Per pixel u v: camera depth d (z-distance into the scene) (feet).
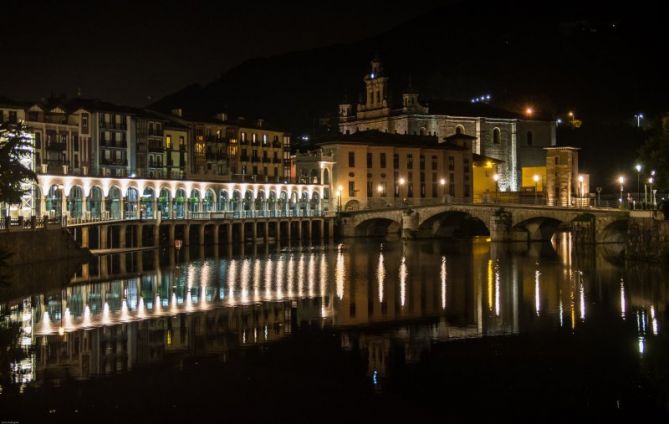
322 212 567.59
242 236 488.85
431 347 163.32
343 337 173.37
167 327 184.44
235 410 122.62
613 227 434.30
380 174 606.55
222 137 590.55
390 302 224.33
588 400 127.54
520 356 155.43
